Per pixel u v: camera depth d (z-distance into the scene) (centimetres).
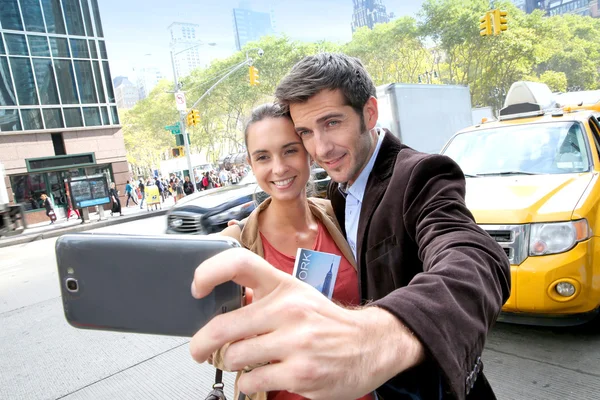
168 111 4856
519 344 300
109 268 60
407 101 1084
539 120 422
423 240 93
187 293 57
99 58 2206
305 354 43
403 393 62
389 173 123
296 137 132
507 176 365
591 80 4988
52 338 432
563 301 264
